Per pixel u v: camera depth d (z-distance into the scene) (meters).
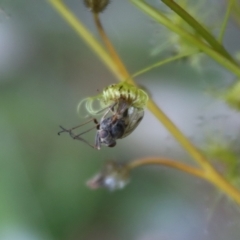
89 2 0.10
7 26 0.15
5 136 0.14
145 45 0.14
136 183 0.14
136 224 0.14
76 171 0.14
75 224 0.14
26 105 0.14
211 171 0.11
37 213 0.14
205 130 0.11
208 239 0.12
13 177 0.14
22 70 0.15
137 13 0.14
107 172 0.11
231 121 0.11
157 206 0.14
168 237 0.14
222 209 0.12
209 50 0.10
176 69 0.13
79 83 0.15
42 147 0.14
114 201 0.14
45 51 0.15
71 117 0.15
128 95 0.10
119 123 0.10
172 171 0.14
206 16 0.11
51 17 0.15
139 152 0.14
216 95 0.11
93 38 0.11
